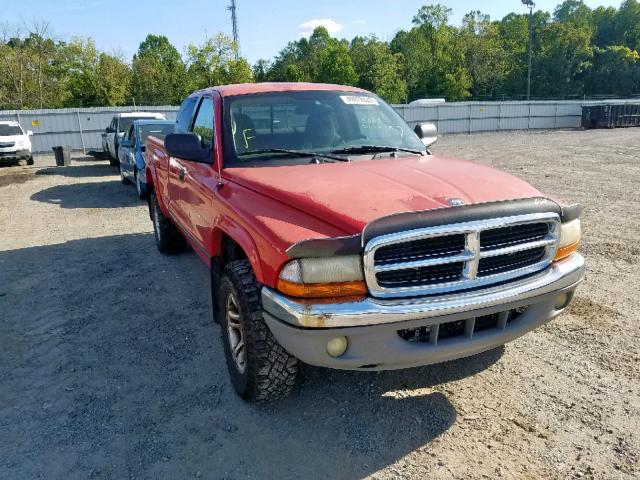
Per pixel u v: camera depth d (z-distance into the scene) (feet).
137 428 10.41
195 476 9.00
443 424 10.21
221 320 11.54
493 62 262.26
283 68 285.84
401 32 313.12
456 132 122.31
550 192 35.29
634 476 8.63
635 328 14.07
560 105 128.47
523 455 9.23
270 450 9.61
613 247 21.70
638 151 62.39
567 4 379.55
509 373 12.01
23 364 13.21
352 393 11.37
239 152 12.68
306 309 8.34
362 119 14.38
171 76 185.06
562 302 10.57
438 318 8.70
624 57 253.03
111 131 59.52
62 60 178.19
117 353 13.65
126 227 28.96
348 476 8.87
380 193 9.48
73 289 18.62
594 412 10.41
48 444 9.97
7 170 61.11
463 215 8.77
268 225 9.14
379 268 8.43
